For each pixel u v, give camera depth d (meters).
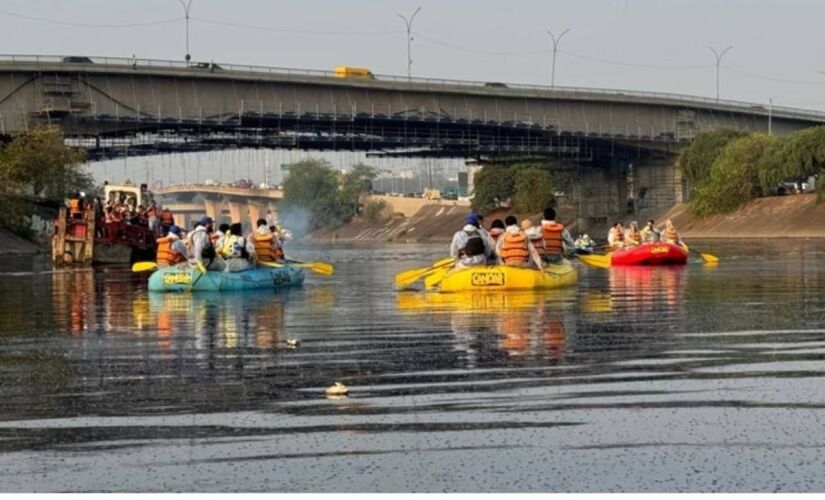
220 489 9.91
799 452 10.90
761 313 25.70
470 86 137.25
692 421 12.34
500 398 13.85
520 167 171.12
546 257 36.81
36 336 23.06
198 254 36.91
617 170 170.88
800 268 50.06
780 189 148.62
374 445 11.43
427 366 16.80
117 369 17.20
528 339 20.34
